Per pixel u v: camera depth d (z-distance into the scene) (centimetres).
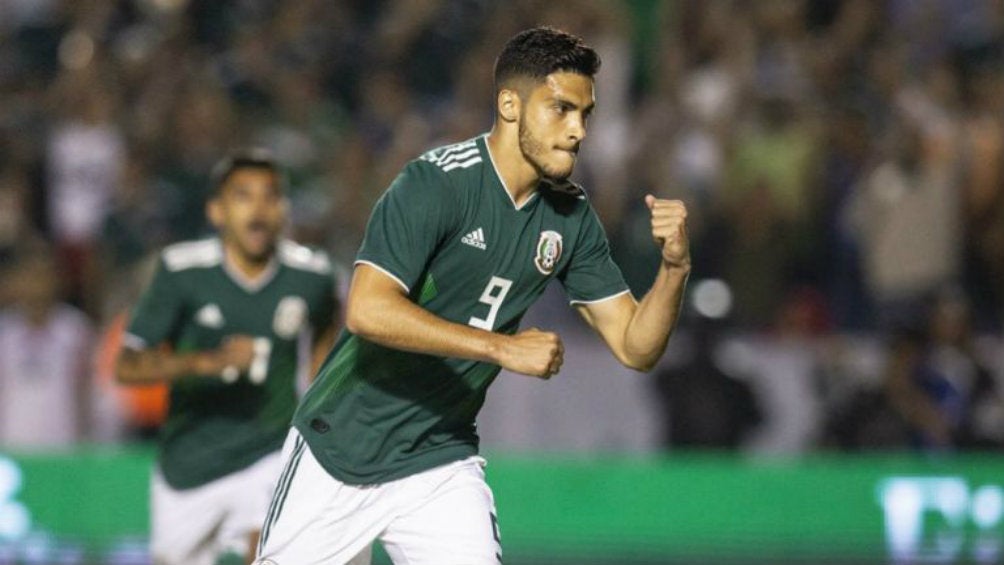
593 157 4125
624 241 3828
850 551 3300
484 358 1598
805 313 3819
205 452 2373
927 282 3878
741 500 3300
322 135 4297
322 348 2444
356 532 1802
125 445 3638
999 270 3912
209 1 4569
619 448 3572
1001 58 4444
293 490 1808
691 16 4334
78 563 3253
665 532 3294
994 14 4522
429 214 1666
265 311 2384
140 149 4153
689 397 3528
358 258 1669
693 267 3903
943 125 4084
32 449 3425
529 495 3300
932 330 3566
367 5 4572
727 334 3572
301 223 3775
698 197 3969
